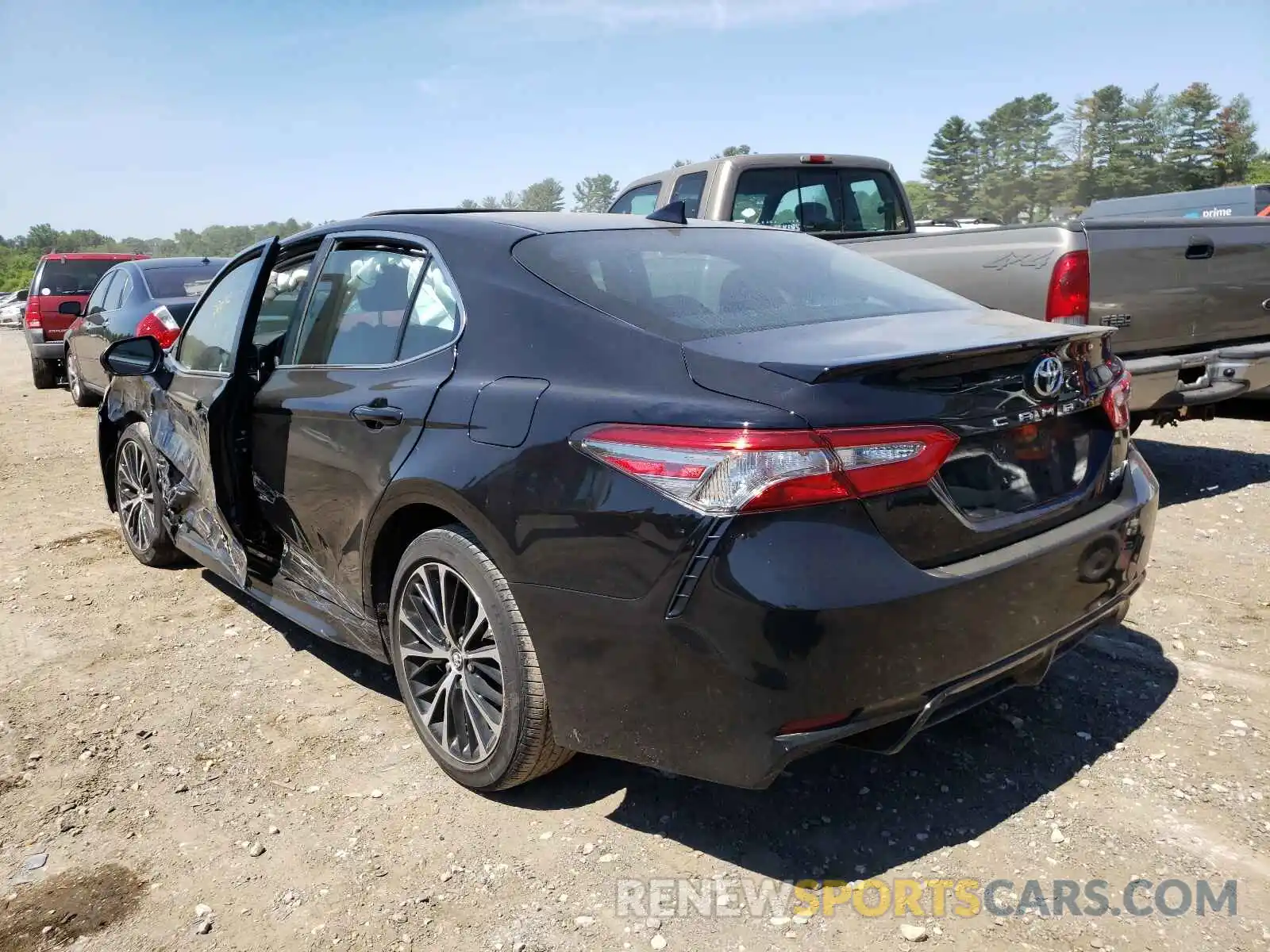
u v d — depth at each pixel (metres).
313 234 3.80
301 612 3.70
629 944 2.29
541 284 2.82
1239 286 5.54
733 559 2.17
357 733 3.35
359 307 3.41
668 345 2.50
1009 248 5.08
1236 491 5.82
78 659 4.02
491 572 2.69
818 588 2.14
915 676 2.27
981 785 2.88
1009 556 2.45
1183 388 5.34
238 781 3.06
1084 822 2.68
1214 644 3.75
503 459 2.59
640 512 2.30
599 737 2.49
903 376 2.32
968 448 2.47
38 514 6.36
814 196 7.33
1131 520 2.83
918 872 2.51
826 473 2.18
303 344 3.64
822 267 3.32
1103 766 2.95
